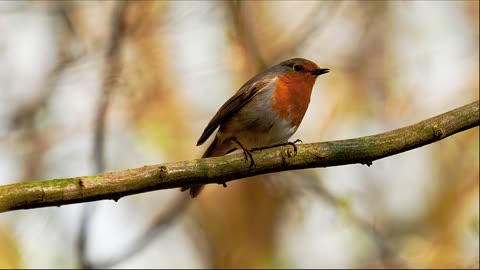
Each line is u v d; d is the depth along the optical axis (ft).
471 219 37.19
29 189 18.45
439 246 38.04
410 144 21.68
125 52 38.19
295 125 29.96
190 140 40.91
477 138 43.70
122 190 19.43
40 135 39.14
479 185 42.96
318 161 21.49
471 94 42.73
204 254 42.65
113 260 32.65
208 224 42.86
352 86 42.98
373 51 43.57
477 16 43.83
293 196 39.91
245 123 29.37
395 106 42.34
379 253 38.14
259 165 21.16
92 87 38.27
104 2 39.09
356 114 42.34
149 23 40.06
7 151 38.78
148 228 34.76
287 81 29.55
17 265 37.24
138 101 40.45
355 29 44.21
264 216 42.14
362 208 41.52
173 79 41.32
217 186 43.16
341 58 43.75
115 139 40.04
